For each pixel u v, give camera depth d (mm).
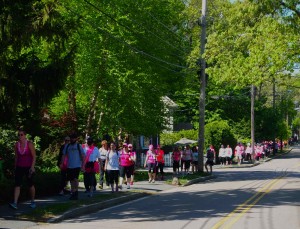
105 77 29281
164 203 19734
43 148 26844
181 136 60250
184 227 13812
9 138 21266
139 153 48438
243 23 27984
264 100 81312
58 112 30188
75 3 27578
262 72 27094
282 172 41688
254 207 18297
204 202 19938
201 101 37562
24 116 22062
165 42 33625
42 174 20375
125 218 15641
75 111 30797
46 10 15414
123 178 24938
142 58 31562
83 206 16922
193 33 50906
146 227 13852
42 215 14953
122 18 28266
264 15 26547
